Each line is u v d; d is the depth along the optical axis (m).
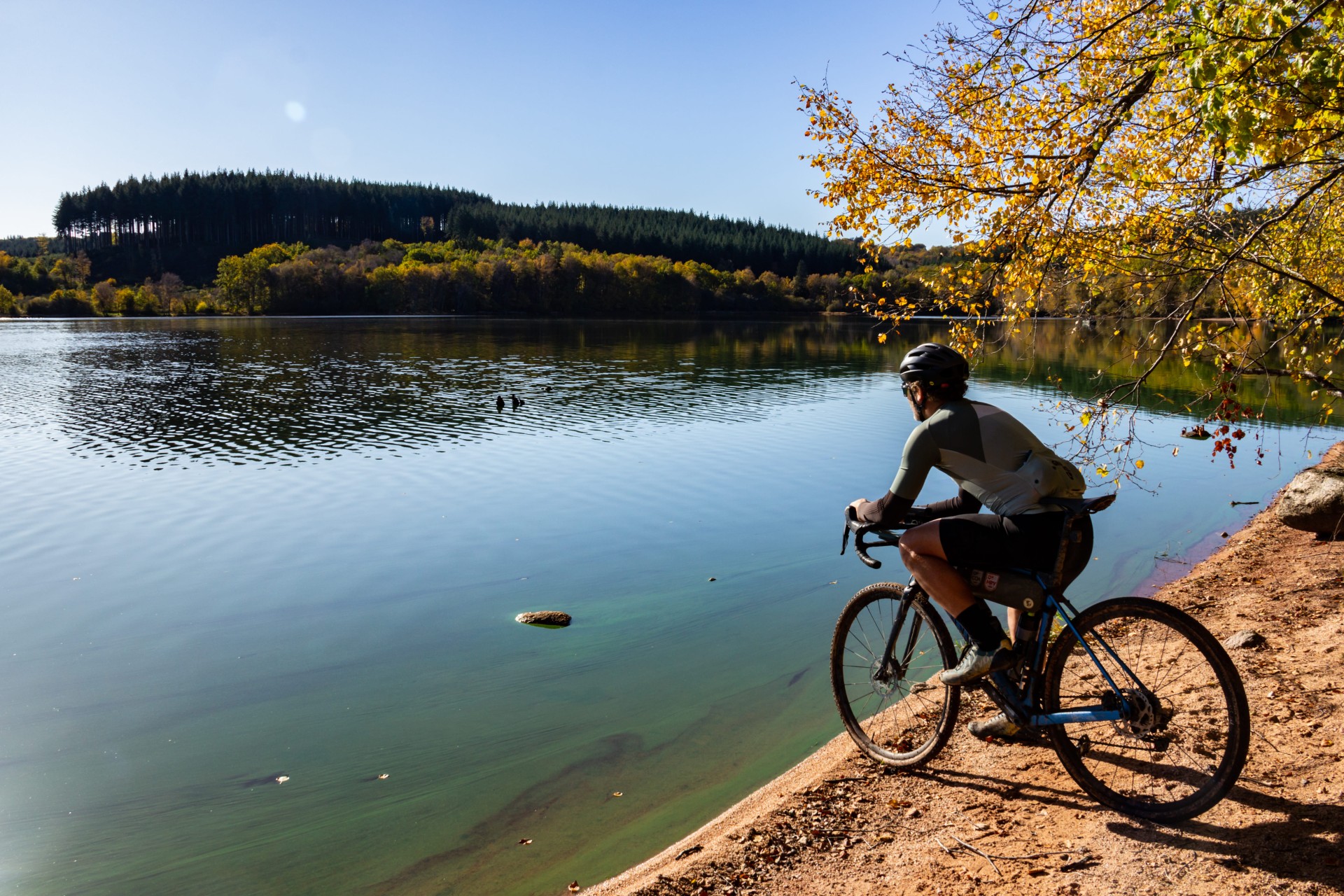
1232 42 4.84
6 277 158.12
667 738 5.88
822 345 66.25
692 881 3.31
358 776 5.54
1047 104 6.62
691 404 29.05
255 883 4.43
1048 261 6.91
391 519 13.30
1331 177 5.61
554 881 4.22
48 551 11.76
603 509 13.82
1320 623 5.52
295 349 55.97
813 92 6.79
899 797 3.77
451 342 66.19
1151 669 3.83
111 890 4.42
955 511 3.64
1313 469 9.02
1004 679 3.42
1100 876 2.91
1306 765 3.41
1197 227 6.37
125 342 62.91
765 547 11.28
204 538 12.31
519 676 7.17
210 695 6.97
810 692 6.55
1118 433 21.00
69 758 5.91
